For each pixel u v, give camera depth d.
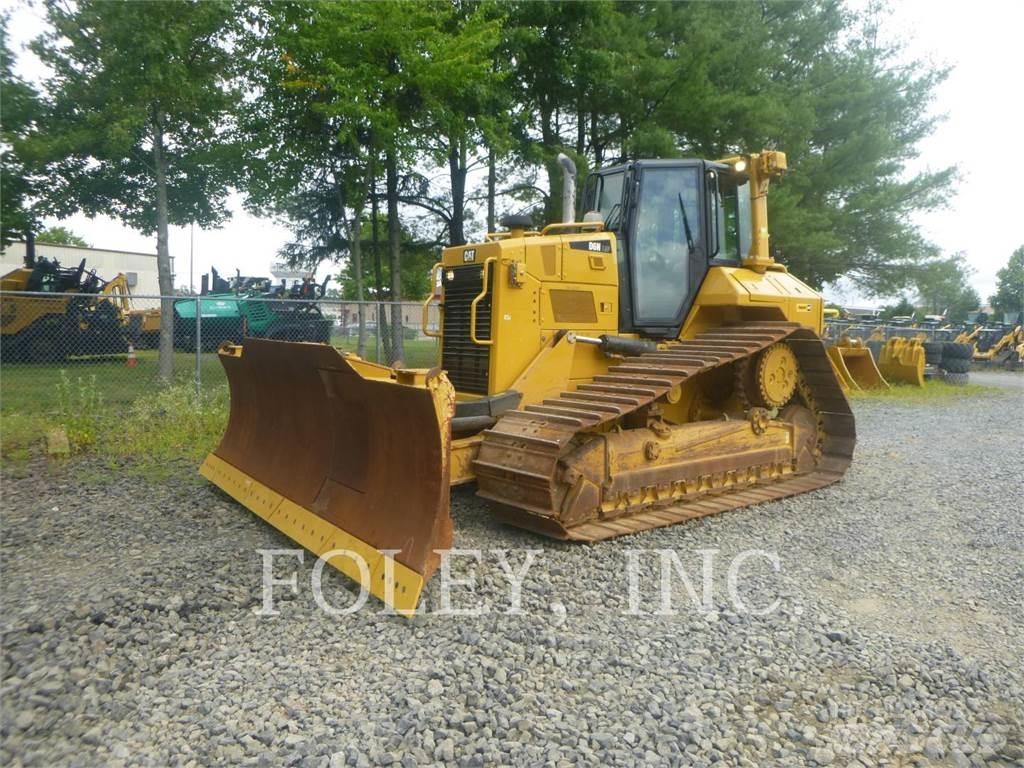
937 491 7.74
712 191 7.52
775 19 20.70
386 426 4.89
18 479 7.58
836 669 3.97
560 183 17.02
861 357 17.33
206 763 3.08
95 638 4.05
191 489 7.15
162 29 11.49
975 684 3.83
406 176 17.36
